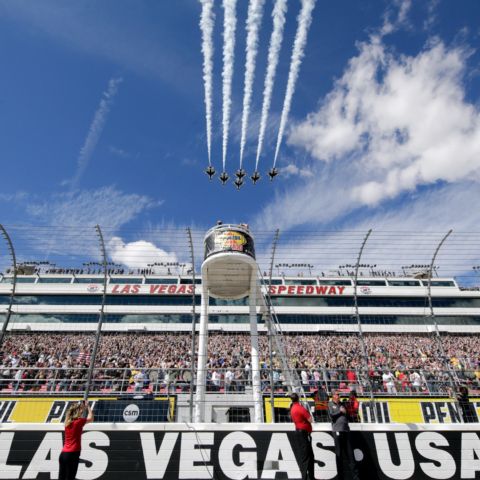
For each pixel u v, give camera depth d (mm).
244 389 12047
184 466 6984
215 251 12328
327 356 20953
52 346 24578
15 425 7129
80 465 6891
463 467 7141
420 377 11953
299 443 6848
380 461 7102
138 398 10383
